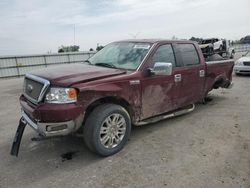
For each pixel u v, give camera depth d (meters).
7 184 3.11
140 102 4.18
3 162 3.66
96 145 3.60
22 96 4.10
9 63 15.98
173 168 3.40
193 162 3.55
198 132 4.67
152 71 4.21
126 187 3.00
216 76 6.09
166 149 3.98
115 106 3.75
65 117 3.28
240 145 4.09
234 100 7.11
